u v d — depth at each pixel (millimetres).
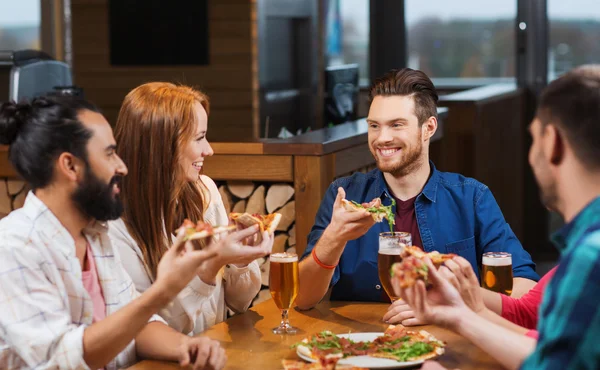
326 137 3482
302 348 1881
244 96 5812
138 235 2277
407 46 7160
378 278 2482
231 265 2461
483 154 5355
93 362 1815
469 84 6996
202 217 2430
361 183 2590
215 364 1824
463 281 1848
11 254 1836
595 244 1302
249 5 5730
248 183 3402
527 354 1673
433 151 5074
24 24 6918
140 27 5965
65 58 6895
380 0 7145
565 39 6621
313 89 6094
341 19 7230
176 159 2264
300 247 3344
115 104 6086
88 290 2014
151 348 1975
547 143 1435
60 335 1818
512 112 6270
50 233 1896
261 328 2145
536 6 6648
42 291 1853
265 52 5840
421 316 1728
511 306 2098
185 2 5848
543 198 1495
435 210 2516
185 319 2225
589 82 1391
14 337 1816
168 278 1786
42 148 1844
